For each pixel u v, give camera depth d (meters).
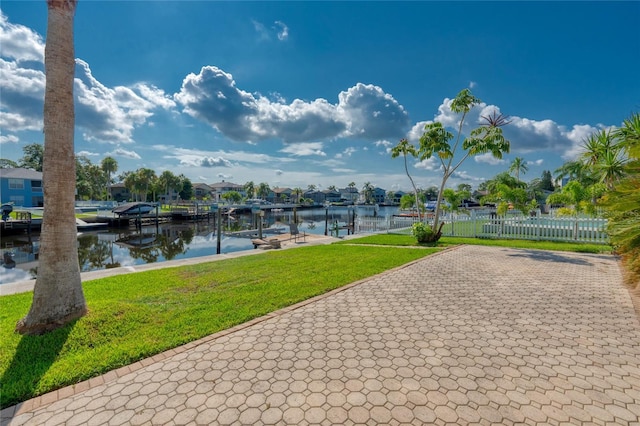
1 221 24.45
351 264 8.36
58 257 4.07
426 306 5.01
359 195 132.25
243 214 62.22
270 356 3.42
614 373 3.01
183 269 7.92
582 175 23.61
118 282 6.59
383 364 3.21
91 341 3.72
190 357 3.41
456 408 2.51
